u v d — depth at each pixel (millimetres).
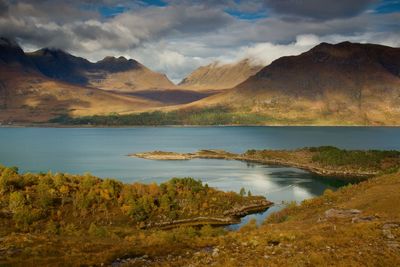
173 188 160250
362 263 36375
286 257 40000
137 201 138625
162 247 48531
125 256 44844
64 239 55562
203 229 82188
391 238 45031
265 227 71812
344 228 51875
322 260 37344
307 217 83375
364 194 86938
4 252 46562
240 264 38875
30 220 106062
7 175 129625
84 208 124812
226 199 166750
